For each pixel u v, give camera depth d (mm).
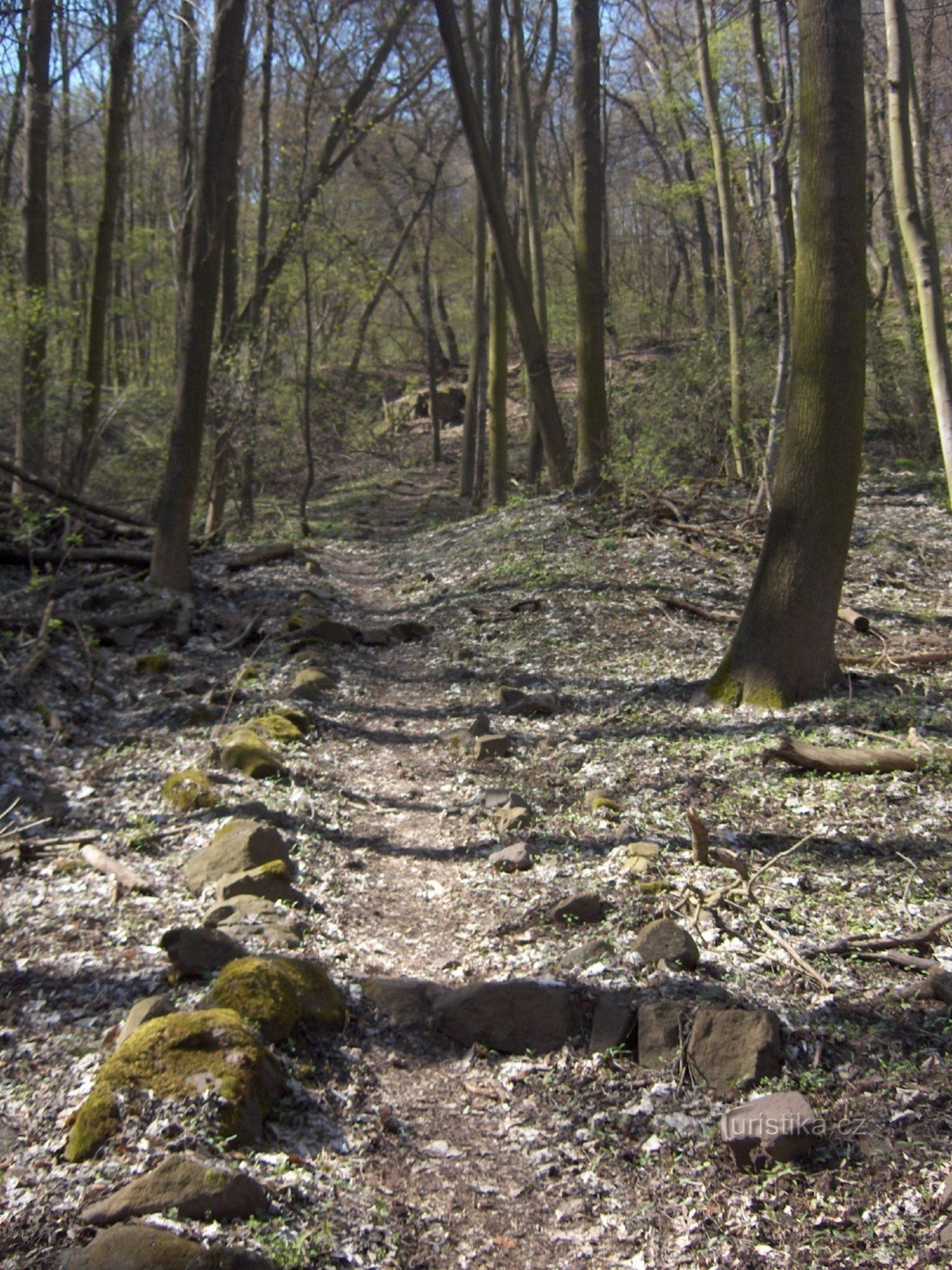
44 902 4684
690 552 11680
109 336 24266
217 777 6258
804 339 7043
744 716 7152
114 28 13664
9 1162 2896
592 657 8984
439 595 11516
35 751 6715
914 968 4148
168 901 4770
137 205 27672
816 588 7195
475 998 3871
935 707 6961
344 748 7273
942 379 8547
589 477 14398
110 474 17562
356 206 26781
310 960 4234
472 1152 3283
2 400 13930
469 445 22391
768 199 18094
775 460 12219
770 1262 2848
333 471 28531
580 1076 3635
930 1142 3195
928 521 13047
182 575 10719
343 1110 3375
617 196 34875
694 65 16109
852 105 6770
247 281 20922
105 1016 3713
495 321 17781
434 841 5734
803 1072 3568
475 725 7383
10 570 10703
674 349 23938
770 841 5461
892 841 5332
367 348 36438
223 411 15867
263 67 17328
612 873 5129
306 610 10656
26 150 13594
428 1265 2787
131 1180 2793
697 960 4176
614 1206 3074
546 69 20859
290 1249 2666
